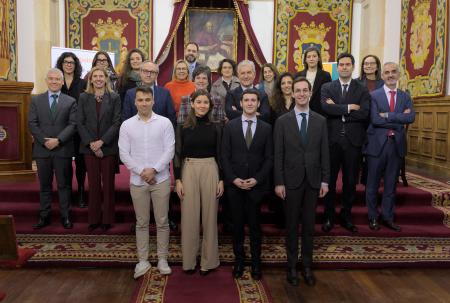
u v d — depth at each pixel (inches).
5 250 82.6
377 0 302.7
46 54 297.9
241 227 149.9
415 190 199.6
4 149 209.0
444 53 238.5
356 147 165.3
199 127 148.6
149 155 147.9
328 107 163.6
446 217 184.7
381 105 169.3
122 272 157.3
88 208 175.9
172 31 315.3
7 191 192.1
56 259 160.6
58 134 168.2
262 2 331.0
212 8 326.6
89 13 326.6
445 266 163.8
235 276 151.2
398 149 169.9
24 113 212.1
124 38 328.5
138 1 326.3
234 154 146.5
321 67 182.9
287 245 150.1
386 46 305.1
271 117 167.2
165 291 139.8
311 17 330.0
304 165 144.5
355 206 190.4
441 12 241.1
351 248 168.9
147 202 151.0
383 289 145.8
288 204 146.6
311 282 147.6
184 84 189.8
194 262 153.6
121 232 169.2
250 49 331.9
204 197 150.0
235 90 169.9
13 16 260.1
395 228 172.7
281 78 165.6
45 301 133.5
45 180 170.7
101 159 166.6
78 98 182.2
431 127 258.7
